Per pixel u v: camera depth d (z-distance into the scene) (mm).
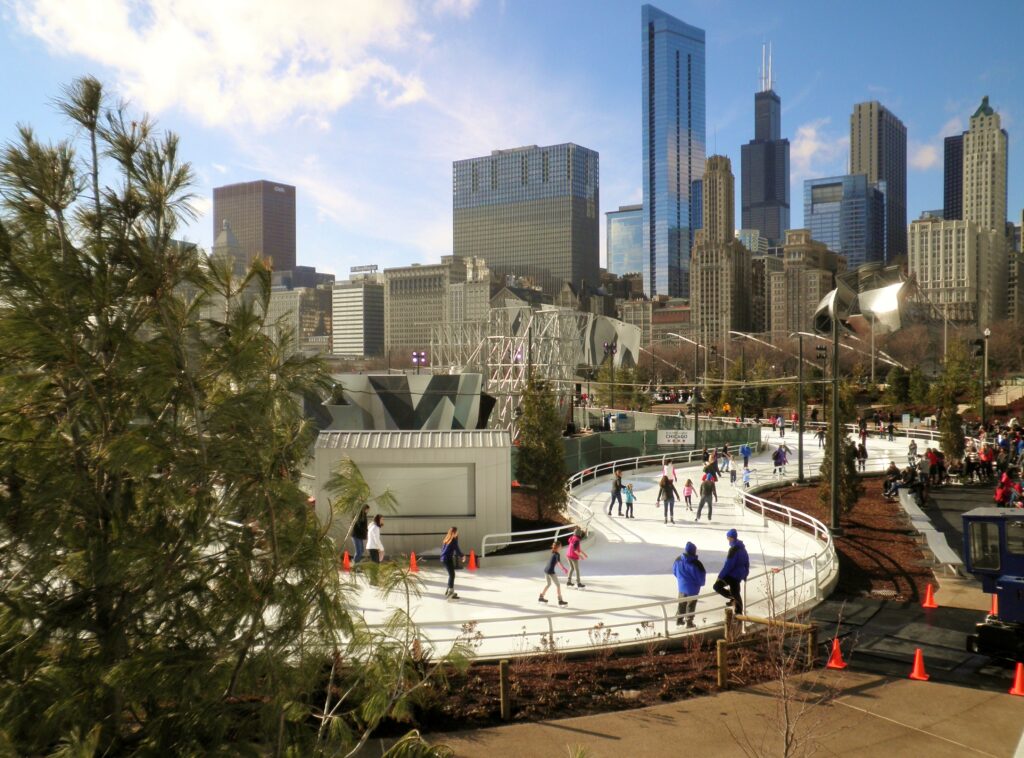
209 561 5738
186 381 5680
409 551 22641
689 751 10453
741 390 76812
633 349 90062
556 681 12773
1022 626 13750
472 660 13312
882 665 13867
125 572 5211
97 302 5586
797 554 22938
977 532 14570
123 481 5727
